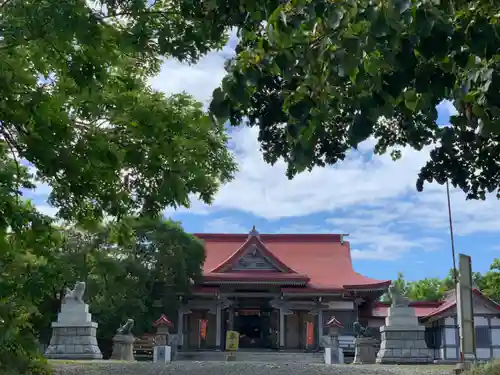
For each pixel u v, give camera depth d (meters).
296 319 42.53
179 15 9.28
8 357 11.96
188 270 38.78
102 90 10.23
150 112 10.29
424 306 41.19
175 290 38.62
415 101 4.39
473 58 4.08
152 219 11.77
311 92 4.10
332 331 32.66
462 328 17.22
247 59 4.14
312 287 40.81
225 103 4.14
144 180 11.51
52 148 9.11
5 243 9.68
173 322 40.62
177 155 10.88
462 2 3.97
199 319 42.41
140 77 11.51
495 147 8.16
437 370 18.75
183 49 9.03
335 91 4.21
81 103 9.97
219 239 48.53
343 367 20.16
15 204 10.12
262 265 41.25
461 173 7.66
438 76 3.98
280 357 36.09
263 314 45.59
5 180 9.29
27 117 8.98
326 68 4.11
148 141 10.57
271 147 9.55
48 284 10.62
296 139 4.06
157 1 9.51
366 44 3.70
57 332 25.92
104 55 9.04
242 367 19.30
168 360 30.22
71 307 26.28
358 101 4.07
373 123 3.95
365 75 4.00
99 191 10.62
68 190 10.01
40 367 13.24
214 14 5.76
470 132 5.91
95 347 26.14
